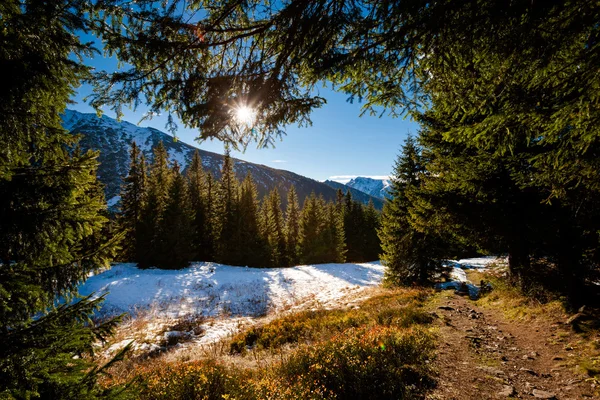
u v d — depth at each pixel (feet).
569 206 23.17
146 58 11.33
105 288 69.72
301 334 33.47
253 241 123.65
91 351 8.54
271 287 79.20
